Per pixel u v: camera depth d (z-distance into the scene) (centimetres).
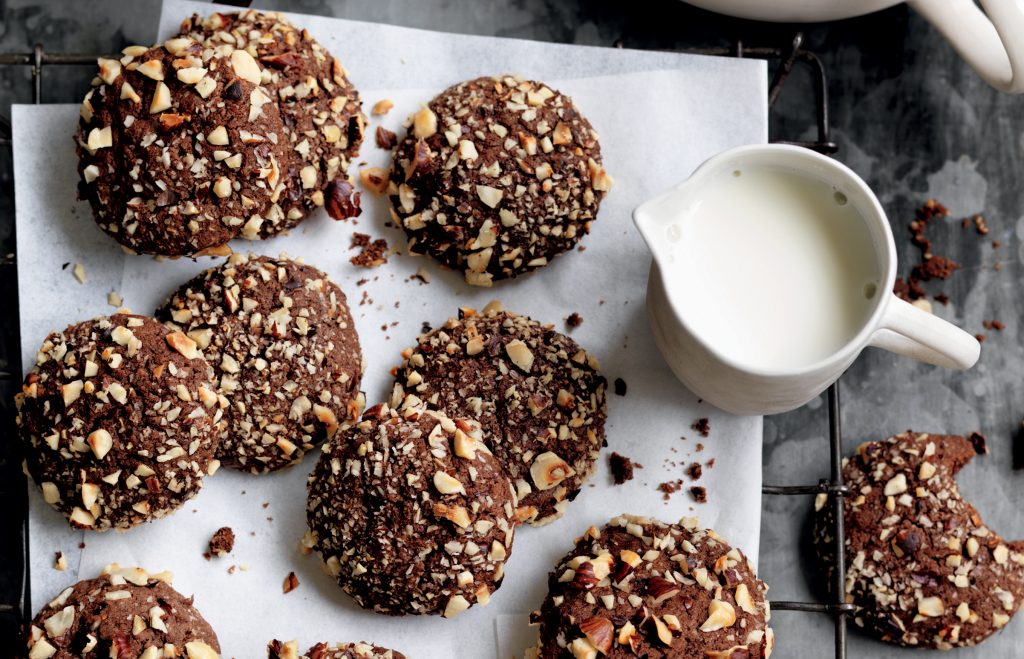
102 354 50
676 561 51
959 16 52
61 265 53
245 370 51
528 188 51
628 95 54
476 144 52
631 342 54
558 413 52
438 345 52
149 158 49
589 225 53
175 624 50
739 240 50
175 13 53
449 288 54
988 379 58
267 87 51
